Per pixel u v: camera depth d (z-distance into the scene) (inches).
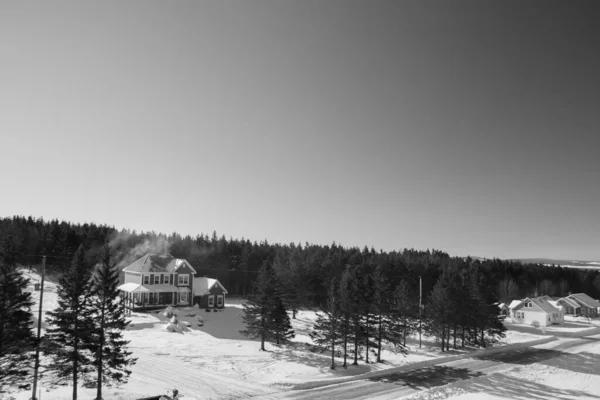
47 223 4884.4
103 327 1110.4
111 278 1135.0
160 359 1592.0
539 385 1520.7
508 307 3799.2
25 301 991.6
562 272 6274.6
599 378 1658.5
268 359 1690.5
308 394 1299.2
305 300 3198.8
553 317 3459.6
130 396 1155.3
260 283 1947.6
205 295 2792.8
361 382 1469.0
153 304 2613.2
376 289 1940.2
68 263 3690.9
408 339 2422.5
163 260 2800.2
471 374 1664.6
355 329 1705.2
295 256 3927.2
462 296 2226.9
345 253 5007.4
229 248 4675.2
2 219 4832.7
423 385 1455.5
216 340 1973.4
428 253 7086.6
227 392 1273.4
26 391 1145.4
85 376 1131.9
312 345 1966.0
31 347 1037.2
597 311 4128.9
